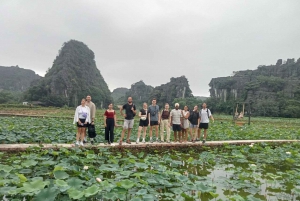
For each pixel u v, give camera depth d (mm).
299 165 6969
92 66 108312
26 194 3309
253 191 4609
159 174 4918
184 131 9680
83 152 6797
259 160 7770
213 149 9328
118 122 23891
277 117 65750
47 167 5297
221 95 89250
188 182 4527
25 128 11516
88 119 7566
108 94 110188
